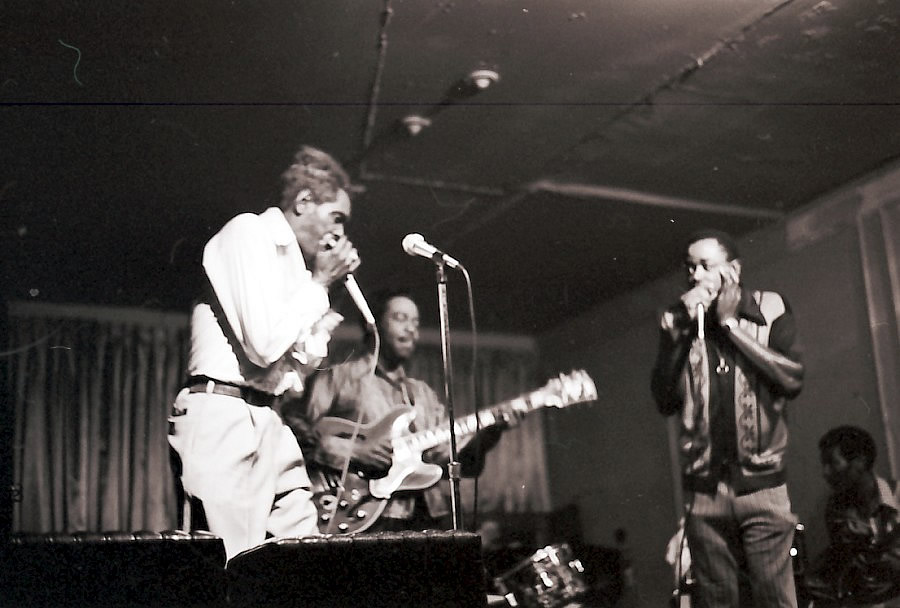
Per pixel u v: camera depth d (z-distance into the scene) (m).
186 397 2.64
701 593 3.33
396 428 3.11
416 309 3.44
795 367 3.49
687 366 3.59
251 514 2.60
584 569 3.71
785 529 3.34
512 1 2.85
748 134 3.57
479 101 3.23
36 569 1.54
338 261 3.17
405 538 1.76
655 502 3.79
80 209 3.16
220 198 3.21
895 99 3.46
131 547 1.59
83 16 2.71
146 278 3.27
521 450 3.80
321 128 3.19
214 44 2.86
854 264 3.83
